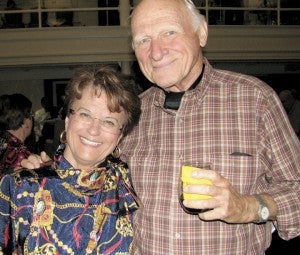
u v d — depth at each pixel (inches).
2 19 371.2
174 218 69.9
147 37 72.1
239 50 334.6
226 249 69.1
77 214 67.6
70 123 69.2
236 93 71.6
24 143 120.8
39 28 325.1
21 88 406.9
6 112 116.2
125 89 69.4
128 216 72.2
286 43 340.2
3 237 65.4
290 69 396.2
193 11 72.5
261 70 398.6
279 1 356.2
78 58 326.3
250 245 71.0
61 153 71.8
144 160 74.9
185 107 73.5
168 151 73.2
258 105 70.1
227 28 332.8
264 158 69.9
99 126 68.3
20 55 325.7
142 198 73.8
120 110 69.1
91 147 68.4
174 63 70.9
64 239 66.2
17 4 402.0
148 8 71.7
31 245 65.7
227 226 68.9
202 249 69.1
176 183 71.0
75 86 68.6
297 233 67.1
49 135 325.7
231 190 57.8
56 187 68.1
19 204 66.7
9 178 68.0
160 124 75.5
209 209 58.5
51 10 335.0
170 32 70.7
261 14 380.5
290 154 68.6
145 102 79.4
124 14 333.1
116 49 326.3
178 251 69.7
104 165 72.9
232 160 69.7
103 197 70.2
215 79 74.0
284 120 69.8
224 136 70.9
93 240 67.4
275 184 69.8
